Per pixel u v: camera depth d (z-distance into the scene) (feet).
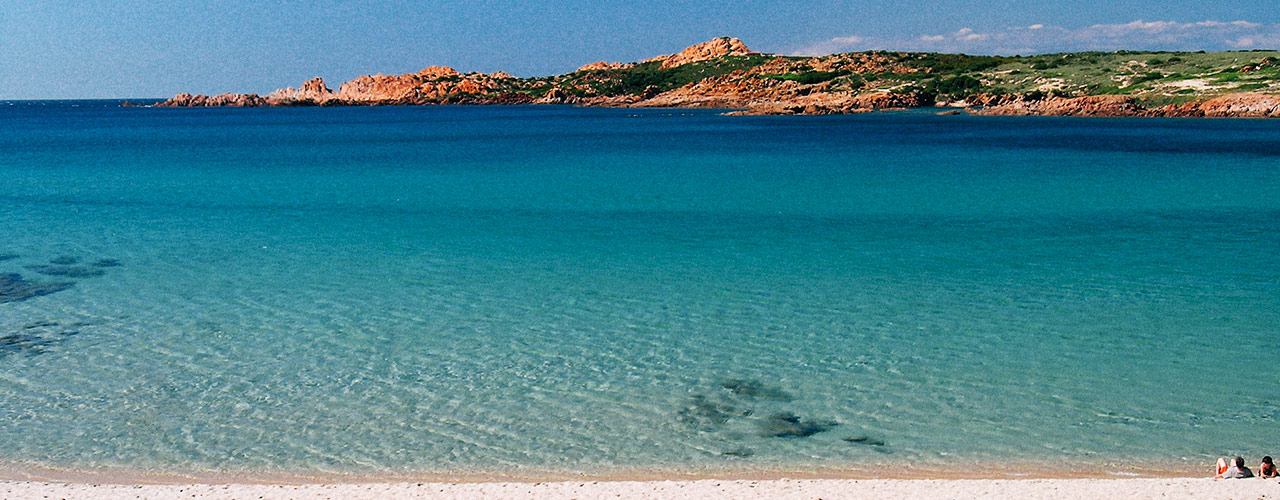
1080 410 50.19
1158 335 63.21
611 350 61.41
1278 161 192.75
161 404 52.03
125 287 79.87
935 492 38.65
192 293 77.66
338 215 123.13
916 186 155.94
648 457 45.19
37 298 75.87
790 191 149.89
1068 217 117.39
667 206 131.64
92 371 57.41
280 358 59.98
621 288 78.69
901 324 66.74
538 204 134.41
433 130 409.28
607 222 116.06
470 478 43.14
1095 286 77.56
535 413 50.75
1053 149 236.63
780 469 43.68
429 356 60.34
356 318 69.72
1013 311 69.82
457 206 132.36
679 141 294.46
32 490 40.01
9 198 143.02
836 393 53.21
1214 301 72.02
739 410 50.93
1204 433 46.96
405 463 44.68
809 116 501.97
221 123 531.50
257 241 102.37
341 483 42.24
